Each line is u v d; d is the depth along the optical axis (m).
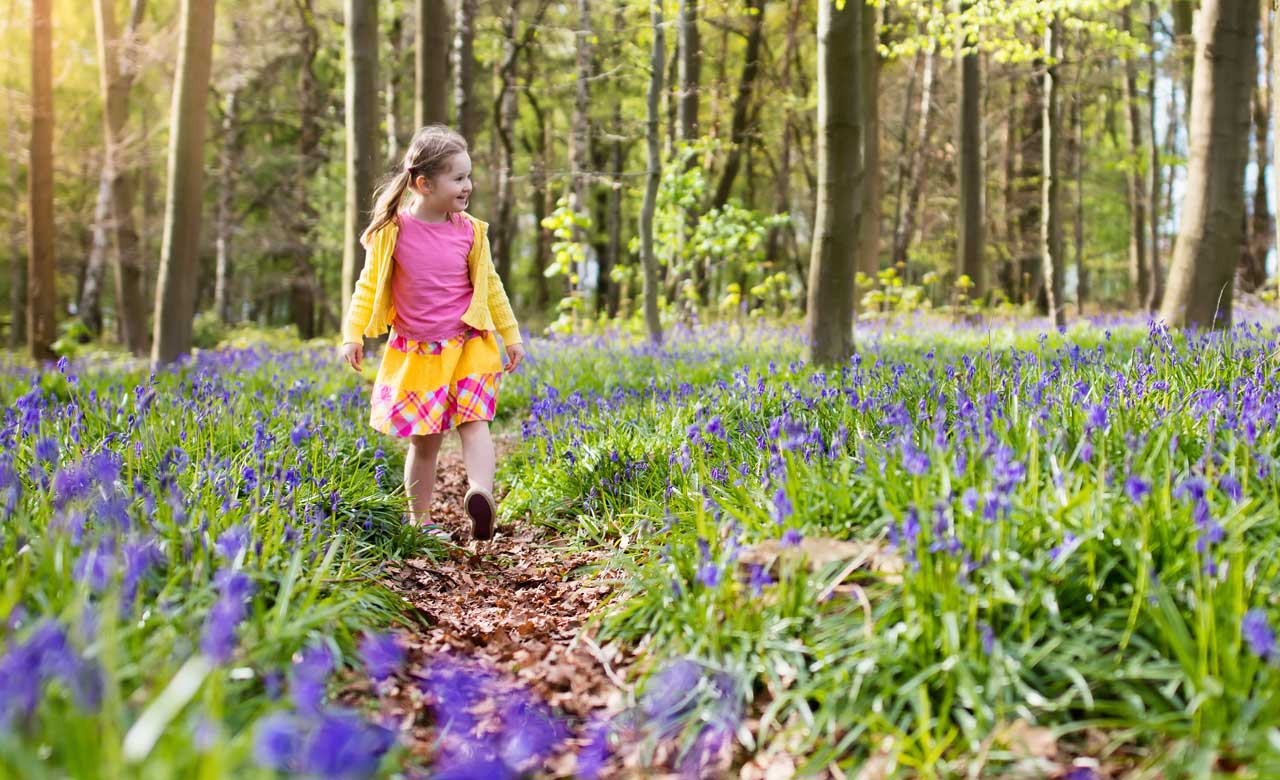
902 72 28.83
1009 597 2.70
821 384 5.48
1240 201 9.18
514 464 6.70
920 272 33.19
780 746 2.66
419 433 4.80
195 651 2.61
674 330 14.22
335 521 4.35
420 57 12.92
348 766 1.79
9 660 1.82
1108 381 4.55
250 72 23.42
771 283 17.00
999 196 29.20
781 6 25.08
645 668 3.12
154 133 20.72
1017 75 22.23
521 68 26.11
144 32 18.66
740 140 22.73
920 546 2.82
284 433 5.65
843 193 7.69
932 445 3.52
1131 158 24.64
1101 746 2.43
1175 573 2.75
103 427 5.42
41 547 2.98
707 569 2.99
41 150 17.27
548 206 31.75
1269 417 3.50
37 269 17.36
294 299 33.47
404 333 4.86
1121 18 21.72
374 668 2.76
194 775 1.83
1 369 11.12
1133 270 27.91
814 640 2.90
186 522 3.54
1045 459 3.43
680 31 18.48
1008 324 14.55
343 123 27.56
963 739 2.49
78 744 1.84
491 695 3.14
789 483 3.61
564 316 15.50
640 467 5.30
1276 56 5.74
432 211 4.87
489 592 4.46
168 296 12.53
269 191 28.52
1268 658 2.29
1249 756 2.21
